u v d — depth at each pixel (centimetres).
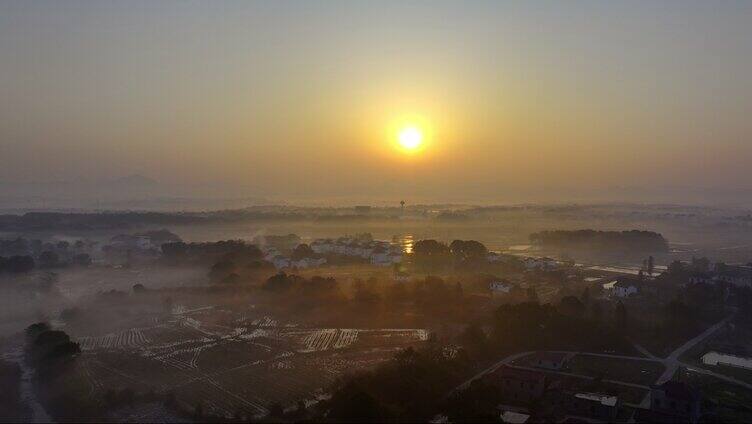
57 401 11850
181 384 12900
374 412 10250
